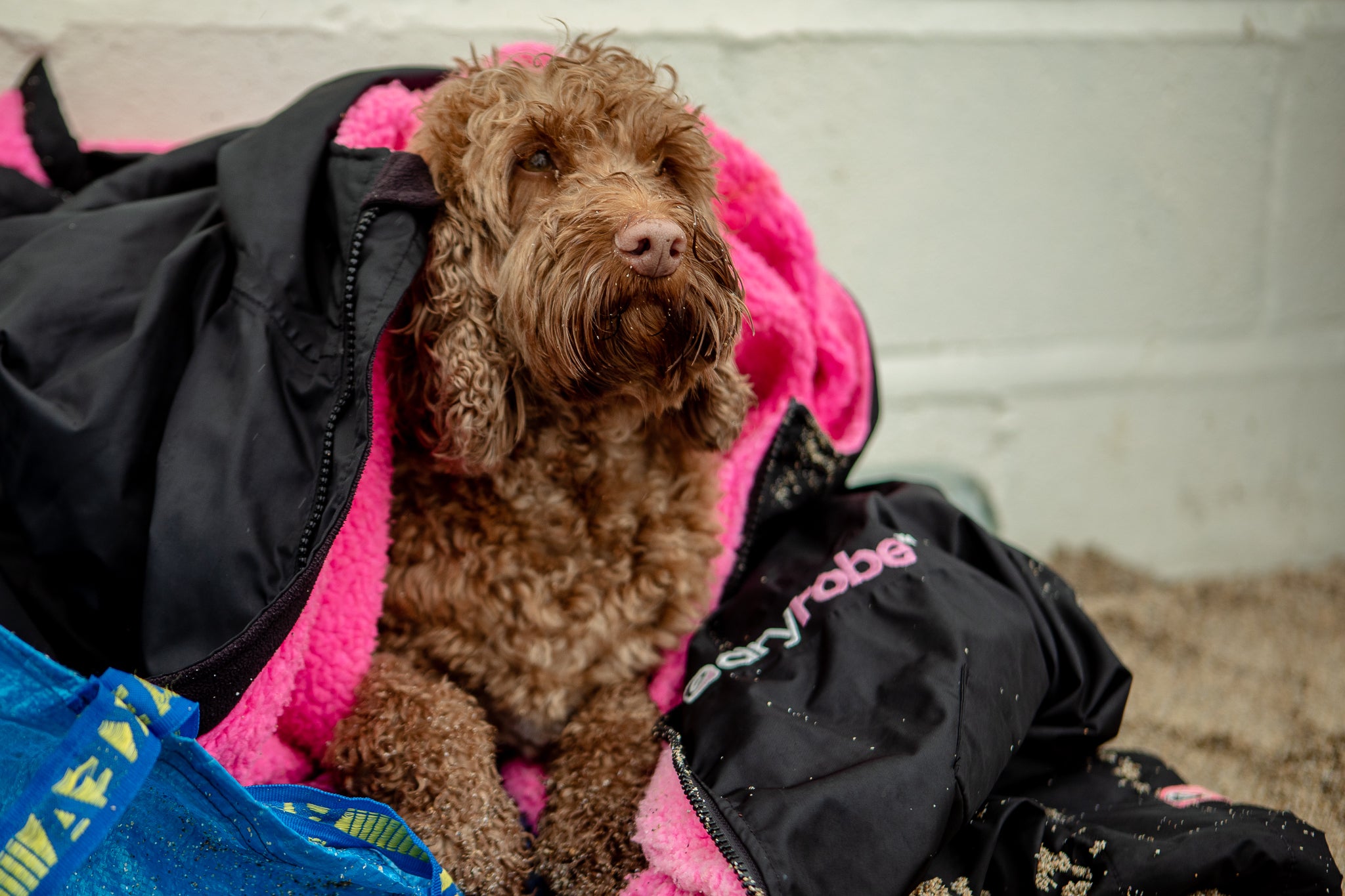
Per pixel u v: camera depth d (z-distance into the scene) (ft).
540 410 5.63
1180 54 10.07
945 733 4.60
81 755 3.30
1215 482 11.17
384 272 4.77
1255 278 10.92
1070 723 5.58
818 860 4.22
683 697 5.36
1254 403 11.12
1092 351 10.51
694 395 5.87
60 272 4.85
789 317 6.34
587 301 4.99
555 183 5.45
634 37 8.44
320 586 5.02
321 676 5.15
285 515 4.54
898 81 9.30
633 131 5.59
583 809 4.99
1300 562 11.55
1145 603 9.54
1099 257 10.34
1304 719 7.39
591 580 5.56
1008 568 5.83
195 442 4.57
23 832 3.24
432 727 4.99
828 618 5.28
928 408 10.02
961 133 9.61
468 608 5.42
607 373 5.25
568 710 5.64
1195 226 10.57
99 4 7.20
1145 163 10.24
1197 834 4.75
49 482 4.42
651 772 5.08
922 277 9.84
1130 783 5.65
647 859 4.62
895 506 6.23
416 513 5.63
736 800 4.39
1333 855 5.61
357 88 5.73
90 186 5.82
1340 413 11.44
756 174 6.53
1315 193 10.89
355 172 5.03
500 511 5.55
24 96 6.38
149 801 3.80
